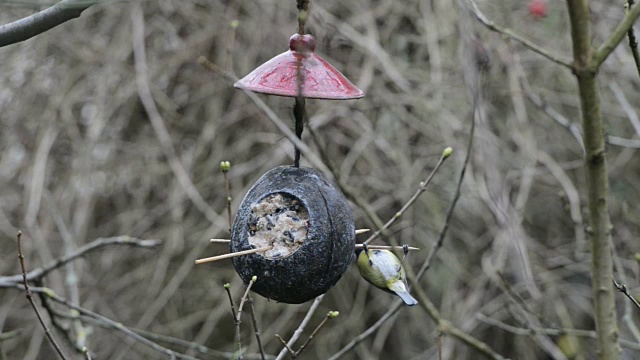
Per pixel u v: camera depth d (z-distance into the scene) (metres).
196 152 11.20
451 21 11.02
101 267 11.18
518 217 10.38
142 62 10.98
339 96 4.42
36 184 10.66
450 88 10.85
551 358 11.63
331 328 11.70
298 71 4.48
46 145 11.01
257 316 11.27
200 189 11.26
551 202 11.81
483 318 8.88
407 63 11.32
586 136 4.08
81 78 11.40
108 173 11.25
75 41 11.38
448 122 10.61
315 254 4.46
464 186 10.59
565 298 11.95
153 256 11.30
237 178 11.30
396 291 5.12
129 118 11.41
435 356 10.94
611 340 4.21
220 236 11.09
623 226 11.45
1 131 11.28
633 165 11.71
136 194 11.30
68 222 10.89
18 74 11.40
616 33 3.95
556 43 11.19
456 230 11.17
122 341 10.98
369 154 11.06
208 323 11.07
